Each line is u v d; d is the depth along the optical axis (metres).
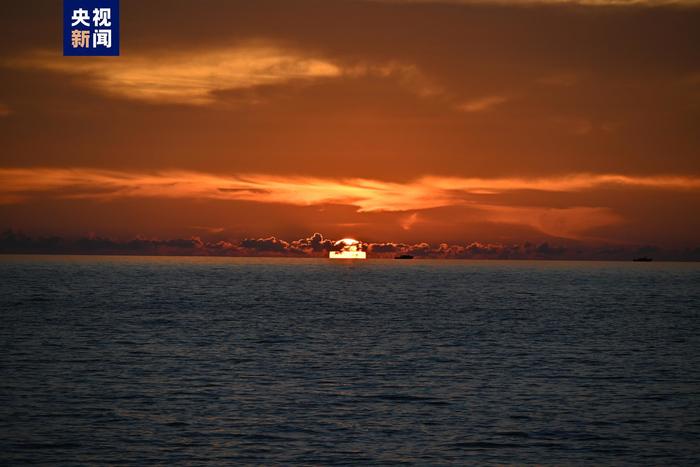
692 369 127.19
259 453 75.38
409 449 77.25
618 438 81.81
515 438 81.56
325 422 87.00
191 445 77.69
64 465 71.38
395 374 119.69
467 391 105.75
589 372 123.38
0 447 76.00
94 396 99.56
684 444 79.94
